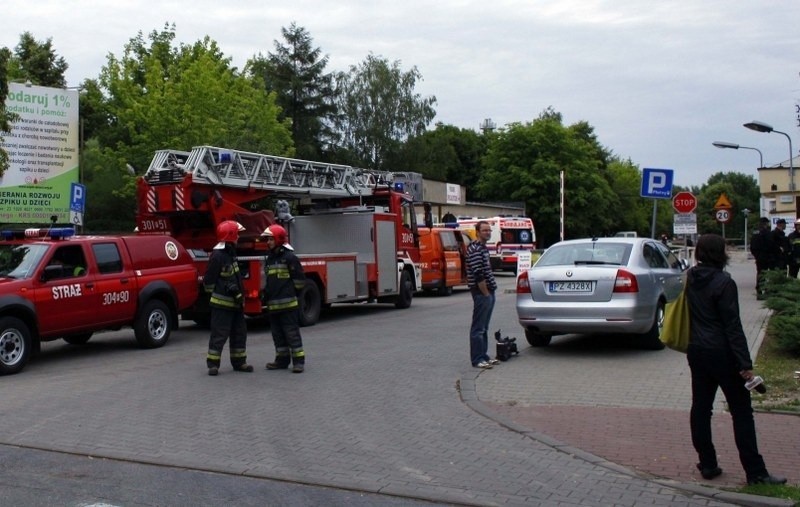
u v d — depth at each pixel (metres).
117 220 35.47
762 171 55.53
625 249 11.39
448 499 5.50
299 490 5.75
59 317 11.59
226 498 5.57
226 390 9.38
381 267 18.83
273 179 17.12
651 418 7.61
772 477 5.62
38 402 8.86
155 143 31.97
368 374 10.32
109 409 8.43
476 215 54.47
